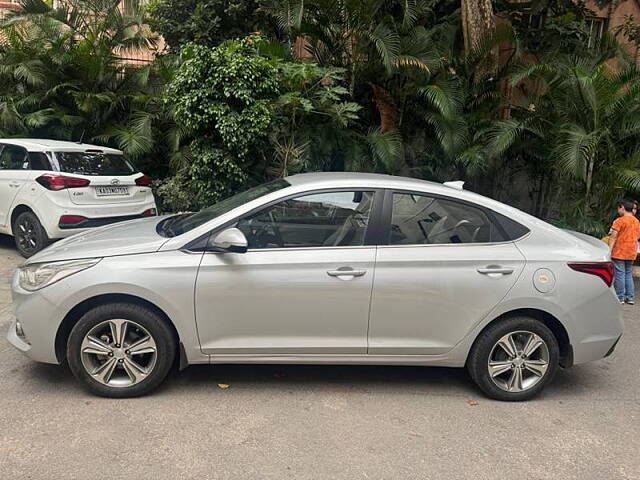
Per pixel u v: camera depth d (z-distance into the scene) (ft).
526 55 36.29
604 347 12.46
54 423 10.59
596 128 26.61
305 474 9.34
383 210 12.10
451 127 30.09
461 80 32.37
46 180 21.80
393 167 29.84
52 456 9.52
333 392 12.54
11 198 22.94
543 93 30.48
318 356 11.94
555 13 37.96
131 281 11.16
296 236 11.89
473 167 28.94
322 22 31.55
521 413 11.94
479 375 12.30
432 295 11.78
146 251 11.55
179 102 26.68
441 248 11.96
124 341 11.55
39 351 11.50
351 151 29.66
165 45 38.73
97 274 11.19
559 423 11.56
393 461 9.85
